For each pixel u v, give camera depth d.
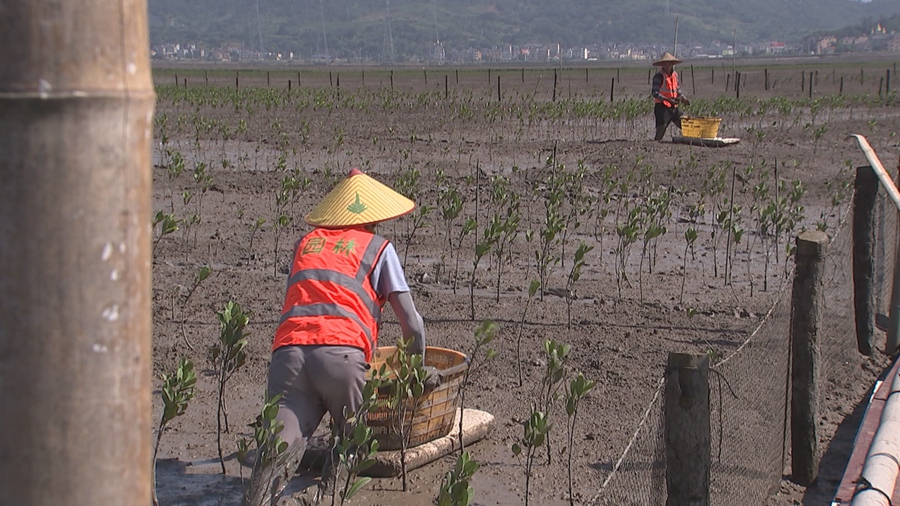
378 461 6.16
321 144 23.36
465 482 4.18
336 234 5.62
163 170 18.39
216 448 6.68
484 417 6.94
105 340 1.37
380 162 20.33
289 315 5.41
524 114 32.06
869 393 8.30
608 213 15.21
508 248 12.73
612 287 11.01
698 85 63.84
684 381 4.48
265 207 15.27
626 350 8.81
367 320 5.44
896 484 6.08
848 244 8.89
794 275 6.42
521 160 20.73
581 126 28.67
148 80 1.39
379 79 82.69
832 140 24.77
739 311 10.11
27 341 1.33
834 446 7.21
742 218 15.06
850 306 8.86
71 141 1.31
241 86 62.53
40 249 1.32
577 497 6.04
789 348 6.46
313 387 5.29
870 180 8.87
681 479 4.56
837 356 8.59
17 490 1.36
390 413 6.19
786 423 6.48
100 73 1.32
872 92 51.50
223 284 10.84
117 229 1.36
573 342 9.02
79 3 1.29
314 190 16.97
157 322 9.37
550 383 6.31
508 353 8.69
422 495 6.00
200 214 14.59
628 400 7.64
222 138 24.12
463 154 21.67
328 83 71.38
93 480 1.39
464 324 9.51
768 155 21.53
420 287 10.86
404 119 30.75
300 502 5.60
